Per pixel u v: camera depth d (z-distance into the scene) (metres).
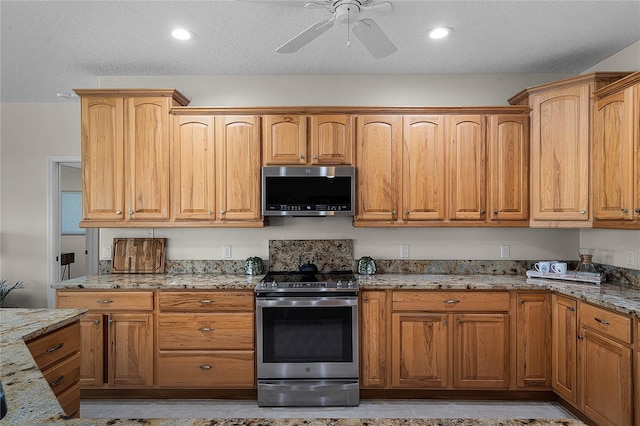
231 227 3.06
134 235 3.35
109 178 3.01
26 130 3.92
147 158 3.01
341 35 2.59
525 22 2.41
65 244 5.40
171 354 2.77
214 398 2.85
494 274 3.28
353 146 3.02
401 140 3.01
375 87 3.34
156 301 2.78
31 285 3.92
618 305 2.08
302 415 2.60
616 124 2.43
